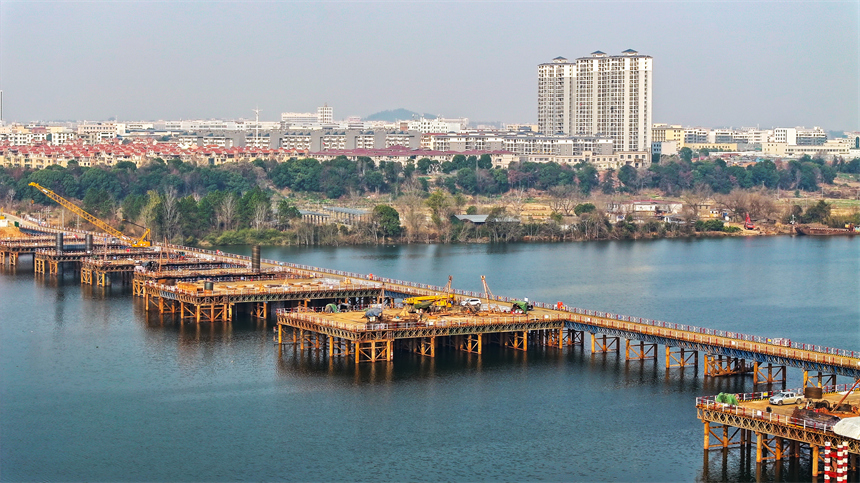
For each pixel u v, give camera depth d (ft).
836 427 548.31
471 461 636.07
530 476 612.70
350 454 649.20
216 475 621.31
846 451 542.16
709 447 635.66
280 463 637.30
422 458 641.40
